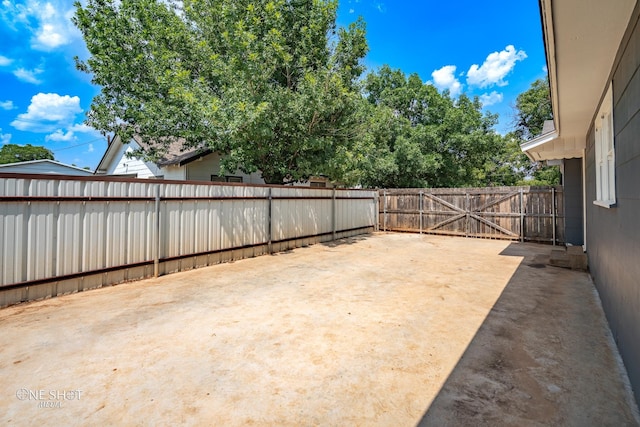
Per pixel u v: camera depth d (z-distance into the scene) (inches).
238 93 277.0
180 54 326.6
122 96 329.4
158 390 86.1
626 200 100.4
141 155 370.9
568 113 191.2
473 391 85.0
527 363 99.3
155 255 209.9
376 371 95.3
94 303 157.3
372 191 473.1
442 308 149.7
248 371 95.7
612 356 103.6
